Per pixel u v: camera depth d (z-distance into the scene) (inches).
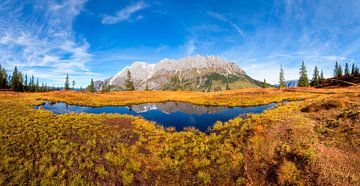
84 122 901.8
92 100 1993.1
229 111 1302.9
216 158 533.0
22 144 581.0
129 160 528.7
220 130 807.7
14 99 1777.8
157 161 528.1
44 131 721.0
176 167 499.2
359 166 363.3
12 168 449.7
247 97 1920.5
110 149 593.9
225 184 418.6
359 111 576.4
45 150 556.4
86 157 539.8
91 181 431.5
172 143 657.0
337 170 362.9
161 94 2849.4
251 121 835.4
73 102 1830.7
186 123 997.2
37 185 410.0
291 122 660.1
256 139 569.3
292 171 390.3
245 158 496.1
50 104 1734.7
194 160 516.1
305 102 1127.0
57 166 486.0
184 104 1855.3
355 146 422.6
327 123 590.6
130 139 700.7
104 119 1003.9
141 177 458.3
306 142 484.1
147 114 1302.9
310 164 390.6
